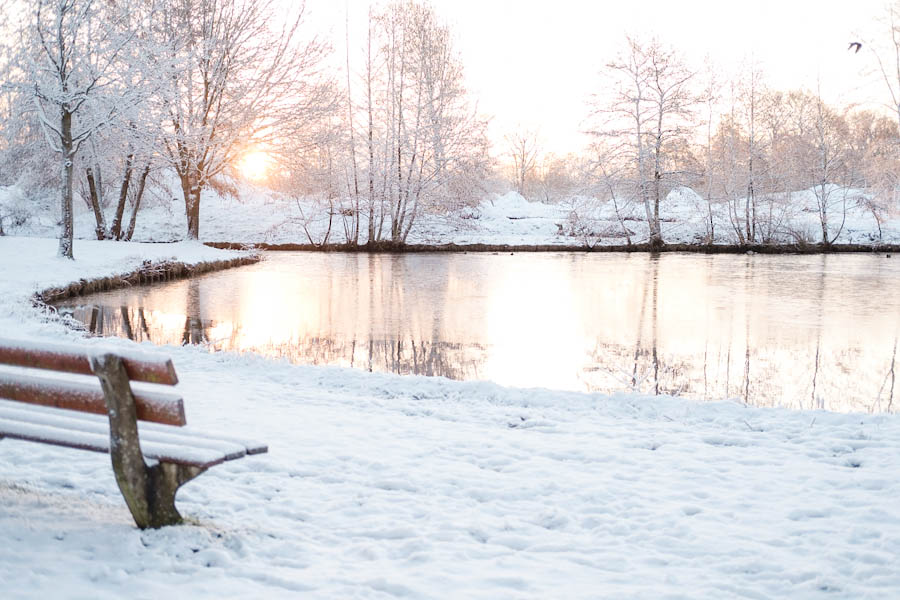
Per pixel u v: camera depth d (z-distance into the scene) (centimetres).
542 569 388
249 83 3609
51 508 428
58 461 538
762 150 4575
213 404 769
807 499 511
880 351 1469
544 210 5684
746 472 573
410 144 4325
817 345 1527
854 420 751
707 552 418
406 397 870
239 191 4919
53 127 2377
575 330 1684
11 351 395
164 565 363
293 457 582
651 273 3025
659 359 1383
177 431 439
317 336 1588
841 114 4634
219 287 2462
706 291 2412
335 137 4000
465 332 1652
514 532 444
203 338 1538
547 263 3500
